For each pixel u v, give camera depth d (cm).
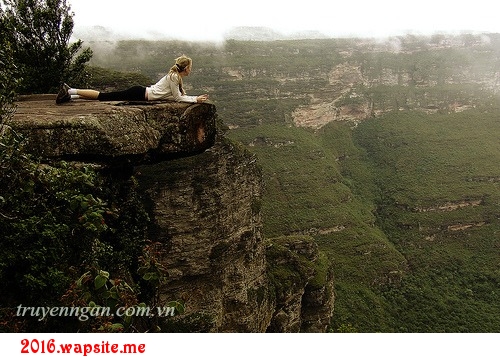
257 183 2873
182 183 2220
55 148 684
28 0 1627
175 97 827
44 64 1673
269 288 3008
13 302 598
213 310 2373
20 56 1606
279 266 3319
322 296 3544
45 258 621
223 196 2428
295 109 10681
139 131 738
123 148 713
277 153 9212
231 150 2527
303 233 6869
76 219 681
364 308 5022
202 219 2303
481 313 5275
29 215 630
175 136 774
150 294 1032
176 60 831
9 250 601
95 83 2488
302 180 8512
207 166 2319
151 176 2153
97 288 525
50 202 655
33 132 676
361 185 10169
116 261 863
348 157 11125
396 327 4941
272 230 6812
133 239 949
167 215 2208
